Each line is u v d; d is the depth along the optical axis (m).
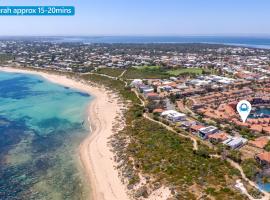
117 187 78.19
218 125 121.00
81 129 124.56
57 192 77.62
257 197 69.56
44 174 86.75
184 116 127.81
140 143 100.50
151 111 138.12
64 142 110.50
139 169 83.56
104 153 98.56
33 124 131.12
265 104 162.62
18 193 77.25
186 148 95.44
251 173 79.62
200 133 108.38
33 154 100.06
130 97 168.25
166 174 79.06
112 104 159.88
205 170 80.62
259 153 93.75
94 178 83.81
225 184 74.00
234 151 94.06
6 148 104.50
